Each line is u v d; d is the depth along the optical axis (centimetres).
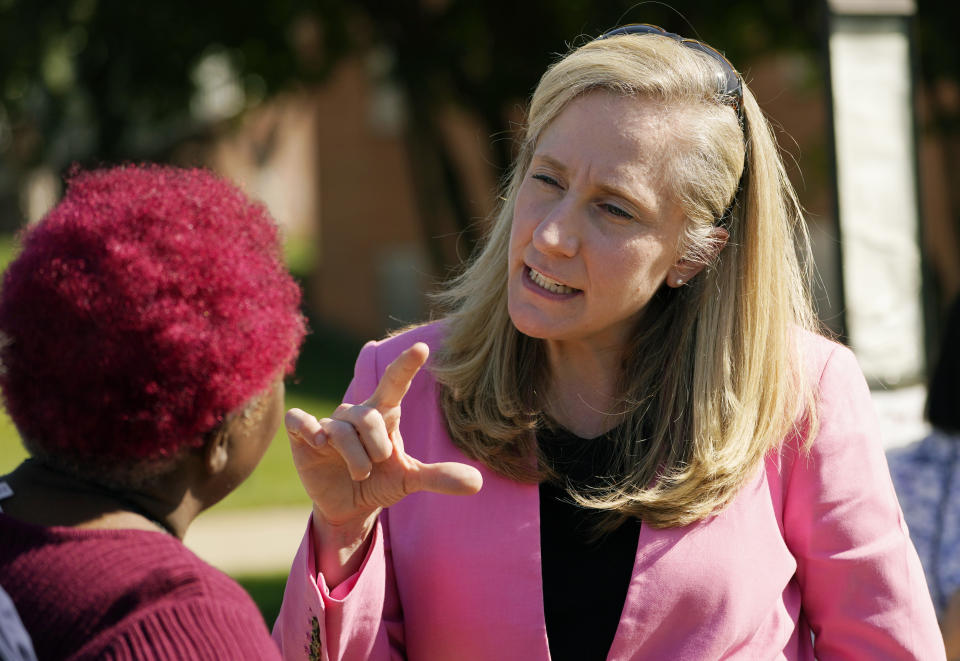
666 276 313
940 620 410
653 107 295
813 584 313
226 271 220
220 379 216
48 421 212
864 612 305
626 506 296
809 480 310
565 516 306
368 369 332
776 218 318
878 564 304
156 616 200
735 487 301
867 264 669
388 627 308
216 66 1956
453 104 1977
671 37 309
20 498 218
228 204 234
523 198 305
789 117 2277
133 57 1728
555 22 1741
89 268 211
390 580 313
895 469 436
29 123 1894
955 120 1852
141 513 223
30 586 205
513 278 308
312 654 280
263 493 1575
